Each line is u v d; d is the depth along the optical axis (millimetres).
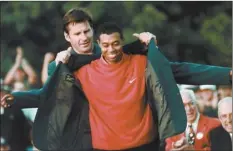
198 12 29016
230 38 27734
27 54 27641
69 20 10617
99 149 10211
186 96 14445
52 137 10508
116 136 10125
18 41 27812
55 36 27734
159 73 10211
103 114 10203
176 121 10164
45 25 27594
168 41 27859
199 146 14414
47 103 10508
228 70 10531
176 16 28359
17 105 10852
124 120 10141
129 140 10117
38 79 25188
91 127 10266
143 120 10195
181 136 14312
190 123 14445
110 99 10195
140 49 10438
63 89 10414
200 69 10539
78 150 10453
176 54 27953
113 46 10141
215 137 14453
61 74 10406
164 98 10172
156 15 26750
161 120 10180
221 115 14492
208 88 16594
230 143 14336
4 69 27609
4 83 21453
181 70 10539
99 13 26266
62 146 10500
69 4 26453
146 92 10266
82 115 10414
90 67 10375
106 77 10266
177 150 14297
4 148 18078
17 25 27188
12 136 18125
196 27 28422
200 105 16688
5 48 27719
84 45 10609
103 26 10180
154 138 10258
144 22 26625
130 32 26312
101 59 10328
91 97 10297
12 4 27266
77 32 10602
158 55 10258
